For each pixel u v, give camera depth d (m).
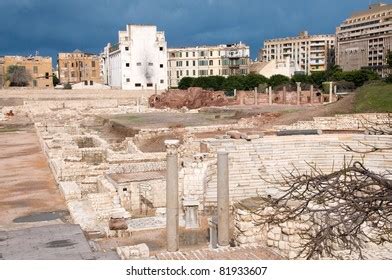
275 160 40.72
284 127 57.69
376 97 62.41
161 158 43.88
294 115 65.62
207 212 33.81
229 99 110.62
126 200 34.41
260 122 66.12
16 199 34.53
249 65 176.50
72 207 30.56
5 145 61.72
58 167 39.19
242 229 22.16
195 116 87.50
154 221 29.08
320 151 42.16
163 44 153.62
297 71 173.88
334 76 130.00
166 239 24.36
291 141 43.91
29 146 60.69
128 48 149.88
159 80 154.00
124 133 71.06
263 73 161.38
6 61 161.12
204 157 38.38
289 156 41.53
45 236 14.65
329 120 57.28
